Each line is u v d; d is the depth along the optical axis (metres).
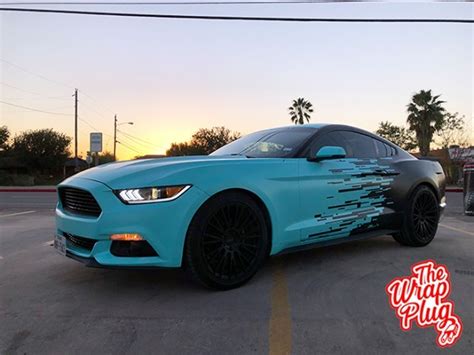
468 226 7.00
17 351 2.35
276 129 4.67
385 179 4.54
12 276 3.83
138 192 2.97
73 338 2.50
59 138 51.91
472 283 3.52
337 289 3.36
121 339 2.48
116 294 3.28
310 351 2.32
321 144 4.10
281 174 3.62
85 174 3.40
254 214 3.44
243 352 2.31
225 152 4.43
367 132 4.72
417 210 4.95
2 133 51.50
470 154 27.67
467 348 2.36
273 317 2.79
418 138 31.47
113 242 2.98
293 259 4.36
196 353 2.31
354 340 2.46
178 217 3.03
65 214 3.35
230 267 3.32
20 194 20.77
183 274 3.78
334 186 4.03
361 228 4.31
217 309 2.93
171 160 3.50
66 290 3.40
